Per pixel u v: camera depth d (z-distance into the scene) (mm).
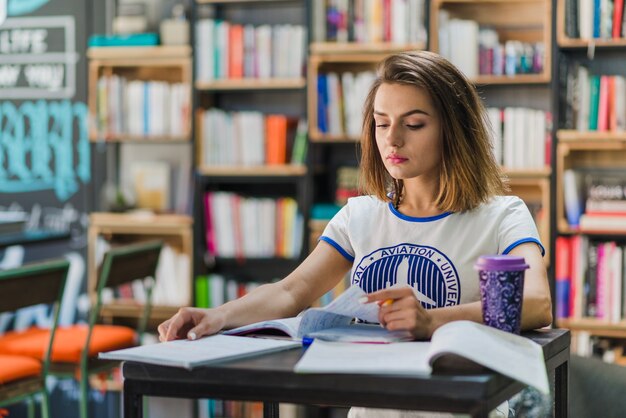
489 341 1551
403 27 4637
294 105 5133
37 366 3602
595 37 4371
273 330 1903
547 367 1750
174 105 5020
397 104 1965
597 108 4414
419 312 1707
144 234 5340
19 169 5547
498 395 1497
